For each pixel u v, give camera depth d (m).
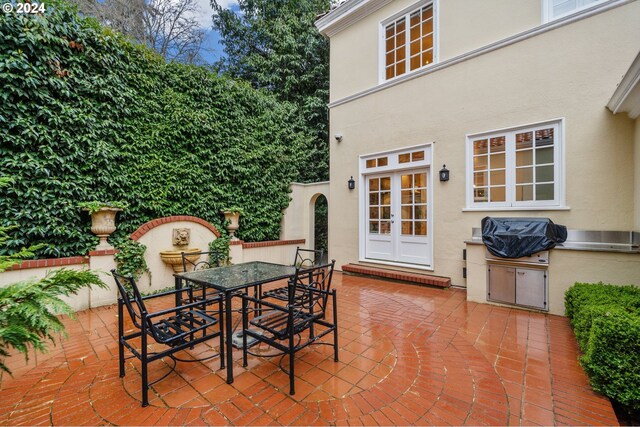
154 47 12.12
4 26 3.96
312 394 2.22
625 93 3.28
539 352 2.86
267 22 11.04
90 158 4.74
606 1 3.92
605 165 3.96
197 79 6.34
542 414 1.98
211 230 6.13
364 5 6.64
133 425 1.90
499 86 4.84
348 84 7.16
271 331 2.47
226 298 2.50
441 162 5.50
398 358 2.76
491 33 4.97
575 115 4.18
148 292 5.07
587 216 4.07
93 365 2.67
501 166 4.86
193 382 2.38
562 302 3.82
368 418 1.96
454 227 5.33
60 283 1.98
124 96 5.17
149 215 5.59
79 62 4.65
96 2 10.12
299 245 8.19
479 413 2.00
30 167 4.12
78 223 4.66
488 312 4.02
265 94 8.74
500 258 4.25
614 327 2.11
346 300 4.64
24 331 1.65
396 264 6.16
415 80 5.88
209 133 6.45
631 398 2.01
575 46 4.18
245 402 2.13
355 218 6.93
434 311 4.09
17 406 2.10
